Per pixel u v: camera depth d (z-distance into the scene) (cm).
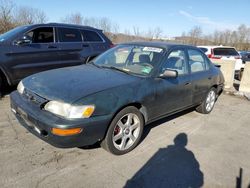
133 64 395
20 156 305
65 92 287
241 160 349
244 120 527
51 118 271
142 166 310
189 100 457
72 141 271
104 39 738
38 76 352
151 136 398
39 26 589
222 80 577
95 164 304
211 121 500
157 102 369
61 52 622
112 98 299
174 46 426
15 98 328
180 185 281
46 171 281
